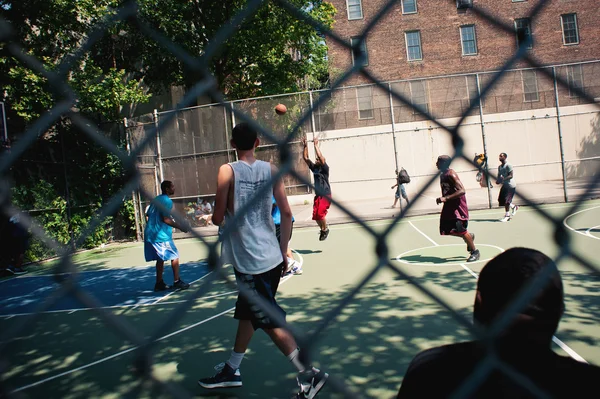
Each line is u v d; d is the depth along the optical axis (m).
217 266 1.25
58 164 11.72
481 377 1.00
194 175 13.60
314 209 8.96
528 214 11.61
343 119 18.22
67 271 1.04
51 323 5.35
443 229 6.84
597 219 9.99
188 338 4.37
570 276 5.38
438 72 18.38
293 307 5.10
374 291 5.45
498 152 19.50
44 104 8.39
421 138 18.23
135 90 11.70
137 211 13.48
